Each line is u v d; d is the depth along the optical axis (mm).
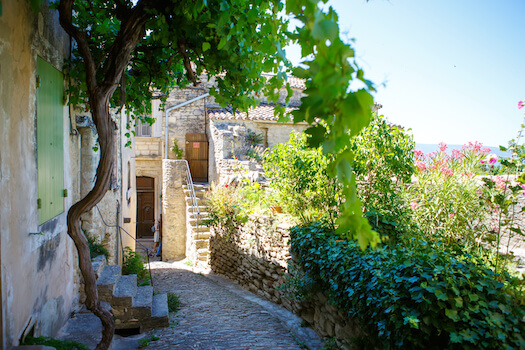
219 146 13500
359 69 1309
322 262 4641
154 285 8906
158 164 16891
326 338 4832
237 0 3146
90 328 4480
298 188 6070
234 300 7445
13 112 2908
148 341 4742
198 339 4863
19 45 3037
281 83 3250
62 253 4355
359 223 1454
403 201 4719
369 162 5047
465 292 2738
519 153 3268
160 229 16625
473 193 4008
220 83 4000
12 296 2836
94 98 3418
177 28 3602
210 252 11250
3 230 2688
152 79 4910
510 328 2461
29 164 3232
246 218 8328
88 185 5867
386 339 3260
